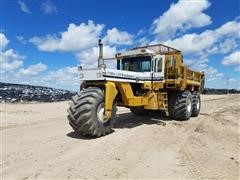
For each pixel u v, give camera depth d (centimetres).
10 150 746
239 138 1048
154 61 1153
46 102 2745
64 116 1526
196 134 1002
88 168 596
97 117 845
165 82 1212
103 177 549
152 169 604
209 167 638
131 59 1202
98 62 927
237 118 1552
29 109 1856
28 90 4366
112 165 618
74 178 541
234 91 7312
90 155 686
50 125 1189
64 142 826
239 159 738
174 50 1255
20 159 665
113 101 922
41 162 639
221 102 2909
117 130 988
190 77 1408
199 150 788
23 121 1309
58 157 675
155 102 1141
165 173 582
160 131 996
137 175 566
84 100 827
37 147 775
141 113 1392
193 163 658
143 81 1077
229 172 615
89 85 935
